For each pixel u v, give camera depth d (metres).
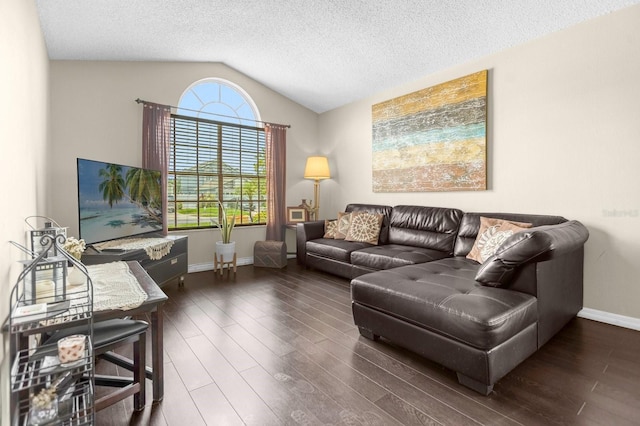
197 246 4.38
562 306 2.26
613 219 2.55
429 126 3.85
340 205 5.22
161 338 1.60
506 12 2.71
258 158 4.93
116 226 3.05
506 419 1.46
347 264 3.76
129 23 3.00
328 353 2.09
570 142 2.76
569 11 2.60
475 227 3.24
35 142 2.26
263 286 3.62
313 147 5.52
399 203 4.30
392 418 1.47
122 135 3.76
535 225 2.77
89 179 2.71
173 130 4.18
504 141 3.21
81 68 3.53
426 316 1.84
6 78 1.38
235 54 4.00
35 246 1.46
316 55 3.85
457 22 2.92
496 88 3.26
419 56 3.53
